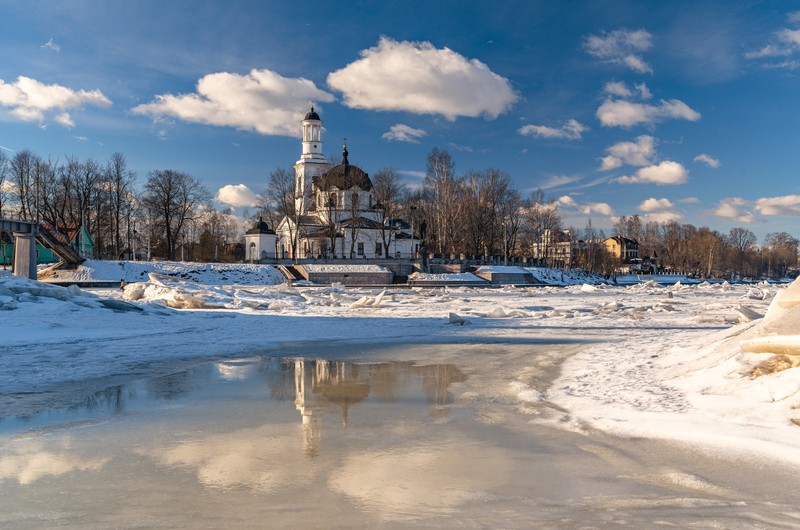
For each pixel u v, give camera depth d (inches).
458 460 331.9
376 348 843.4
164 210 3511.3
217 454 346.6
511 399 499.5
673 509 257.4
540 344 882.8
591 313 1433.3
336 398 509.7
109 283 2513.5
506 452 346.3
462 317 1218.6
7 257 2994.6
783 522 242.1
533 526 240.1
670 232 6530.5
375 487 289.3
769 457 325.1
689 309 1596.9
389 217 3838.6
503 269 3472.0
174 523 245.6
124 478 305.0
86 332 964.6
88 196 3312.0
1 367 667.4
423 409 465.4
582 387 533.0
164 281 1852.9
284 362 718.5
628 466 317.1
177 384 575.8
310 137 4271.7
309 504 266.8
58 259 3065.9
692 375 518.3
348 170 3956.7
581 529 236.7
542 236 4722.0
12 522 248.2
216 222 4857.3
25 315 1019.9
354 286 2955.2
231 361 725.9
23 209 3149.6
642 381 539.5
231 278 2871.6
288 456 341.7
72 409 468.8
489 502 268.1
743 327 611.8
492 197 4252.0
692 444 352.5
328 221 3809.1
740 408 408.2
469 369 663.1
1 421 429.7
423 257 3602.4
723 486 285.0
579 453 341.7
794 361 444.5
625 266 6368.1
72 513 257.8
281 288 2182.6
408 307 1605.6
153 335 962.1
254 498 275.0
